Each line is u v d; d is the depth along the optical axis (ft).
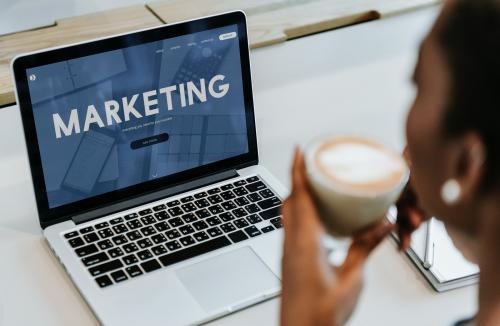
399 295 3.16
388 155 1.84
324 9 5.22
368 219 1.82
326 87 4.60
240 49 3.76
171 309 3.06
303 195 1.80
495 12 1.32
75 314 3.11
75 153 3.50
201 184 3.73
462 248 1.65
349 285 1.76
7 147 4.14
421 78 1.45
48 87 3.39
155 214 3.53
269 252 3.34
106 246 3.35
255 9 5.20
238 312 3.09
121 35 3.50
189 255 3.31
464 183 1.42
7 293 3.21
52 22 5.08
